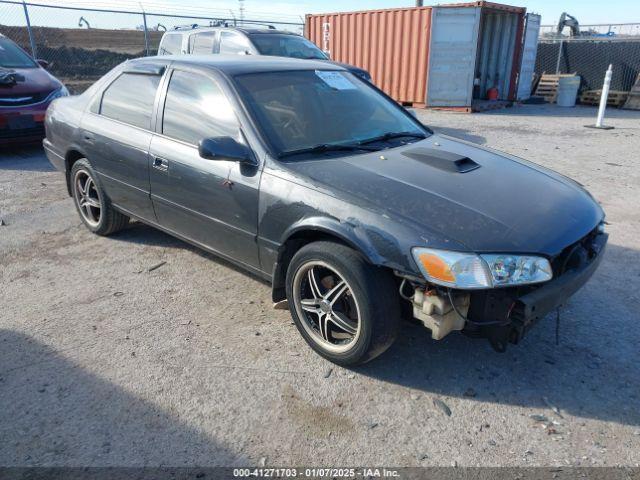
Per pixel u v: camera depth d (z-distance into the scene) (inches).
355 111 155.4
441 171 127.7
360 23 602.9
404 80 588.1
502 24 609.9
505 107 622.2
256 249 134.8
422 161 132.7
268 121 136.1
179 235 164.1
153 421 105.9
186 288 160.4
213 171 139.8
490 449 99.4
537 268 104.3
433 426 105.2
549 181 135.1
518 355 127.4
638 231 204.8
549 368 122.6
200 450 99.0
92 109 188.2
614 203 239.5
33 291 158.1
